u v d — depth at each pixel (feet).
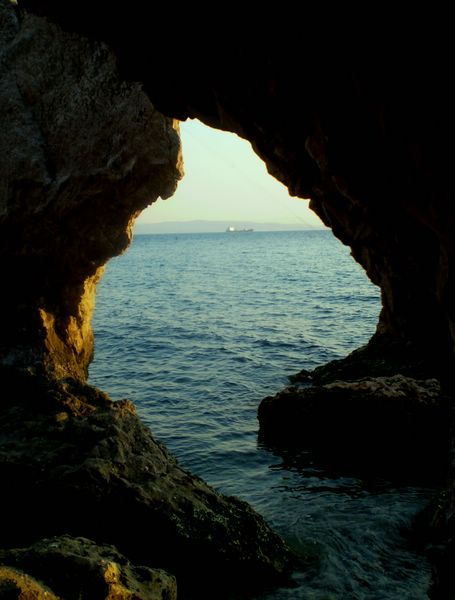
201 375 81.87
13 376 53.47
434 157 18.42
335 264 313.73
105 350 101.55
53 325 63.82
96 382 80.02
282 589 32.48
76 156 58.23
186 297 180.65
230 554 32.68
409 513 40.81
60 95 59.36
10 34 62.39
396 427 49.52
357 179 24.04
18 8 63.52
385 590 32.12
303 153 29.50
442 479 46.39
